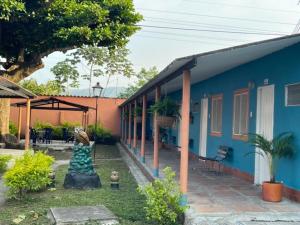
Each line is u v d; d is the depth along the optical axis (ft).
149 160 44.88
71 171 30.12
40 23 48.67
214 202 22.08
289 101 23.97
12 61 56.70
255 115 28.94
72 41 50.47
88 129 78.23
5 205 23.73
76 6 48.96
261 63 27.84
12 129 75.66
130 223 19.71
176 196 19.29
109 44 54.03
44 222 19.81
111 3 51.75
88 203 24.02
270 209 20.56
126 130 74.95
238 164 32.14
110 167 43.37
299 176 22.27
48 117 83.41
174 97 58.85
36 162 26.04
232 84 33.94
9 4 41.01
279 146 22.82
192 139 48.80
